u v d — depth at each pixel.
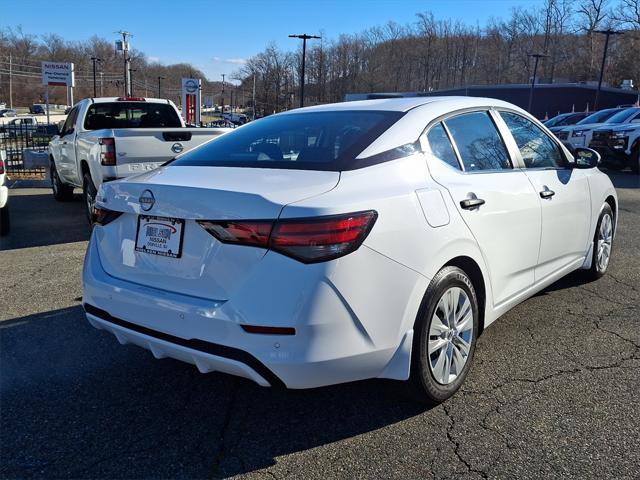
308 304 2.43
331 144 3.12
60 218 8.80
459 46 98.38
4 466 2.61
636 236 7.26
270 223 2.45
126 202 2.94
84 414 3.06
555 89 57.41
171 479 2.53
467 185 3.23
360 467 2.59
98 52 107.94
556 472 2.53
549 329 4.14
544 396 3.19
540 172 4.02
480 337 4.01
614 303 4.68
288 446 2.77
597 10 83.50
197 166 3.22
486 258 3.31
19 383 3.39
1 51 103.25
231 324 2.49
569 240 4.39
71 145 8.95
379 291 2.61
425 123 3.27
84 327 4.25
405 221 2.73
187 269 2.69
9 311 4.57
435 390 3.00
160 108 9.80
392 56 95.56
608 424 2.90
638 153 15.01
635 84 73.12
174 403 3.18
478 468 2.57
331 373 2.55
